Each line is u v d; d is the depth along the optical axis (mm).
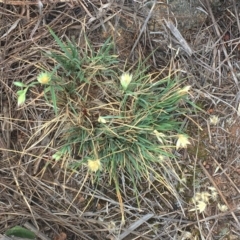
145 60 854
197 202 870
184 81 894
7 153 861
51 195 864
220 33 912
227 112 904
